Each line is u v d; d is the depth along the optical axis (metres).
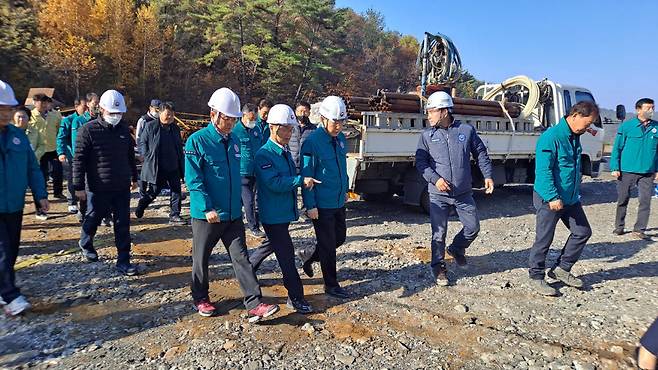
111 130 4.62
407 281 4.74
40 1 34.75
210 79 39.41
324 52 40.53
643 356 1.70
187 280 4.66
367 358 3.21
